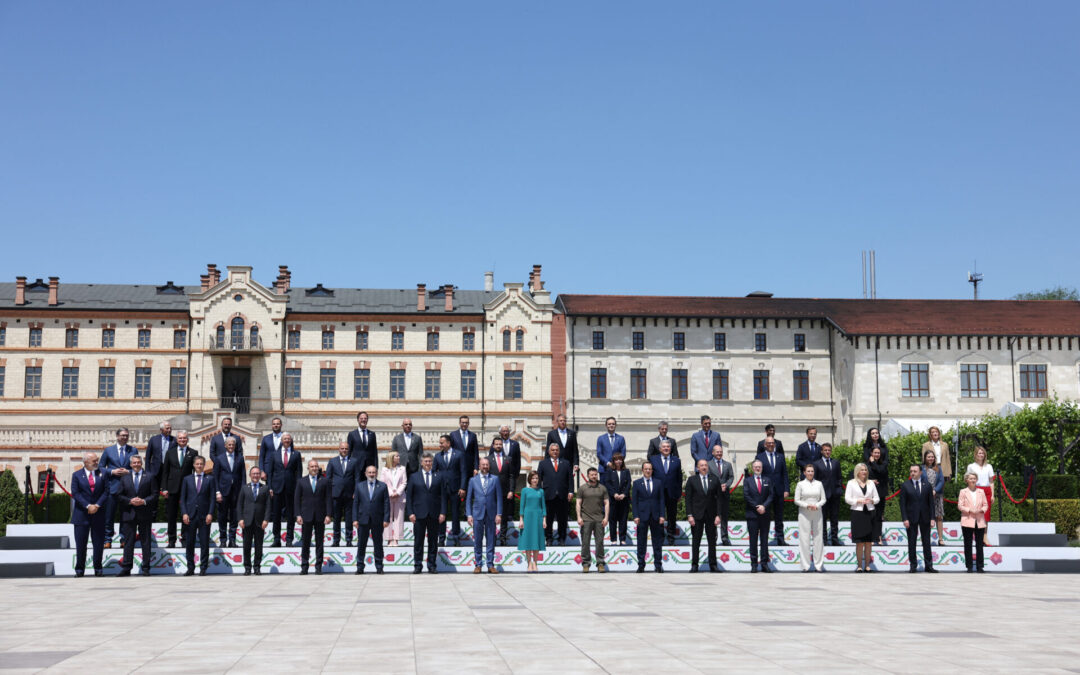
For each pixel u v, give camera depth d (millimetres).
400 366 69812
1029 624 12047
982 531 22531
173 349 68750
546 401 69625
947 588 17656
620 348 69812
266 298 69438
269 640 10633
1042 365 67062
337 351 69625
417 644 10266
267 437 24953
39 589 17828
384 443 68625
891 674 8469
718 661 9148
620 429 69000
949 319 69250
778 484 24000
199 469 21688
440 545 24094
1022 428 49312
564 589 17312
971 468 24875
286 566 22516
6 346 67812
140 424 67438
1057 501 34562
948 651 9781
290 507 24891
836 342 69625
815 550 22516
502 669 8734
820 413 69688
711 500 22312
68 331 68500
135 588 17984
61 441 61219
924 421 65625
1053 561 22406
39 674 8539
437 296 73625
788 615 12984
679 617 12711
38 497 33062
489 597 15695
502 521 25078
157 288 73500
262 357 69000
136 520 21562
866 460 24641
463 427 24859
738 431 69375
